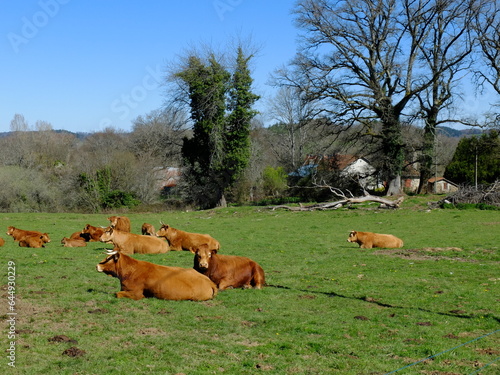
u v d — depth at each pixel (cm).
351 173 5669
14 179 5650
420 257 1961
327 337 931
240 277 1307
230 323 994
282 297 1248
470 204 4172
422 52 5288
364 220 3609
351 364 798
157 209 5834
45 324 942
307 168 6650
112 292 1220
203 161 5725
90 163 6084
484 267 1722
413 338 940
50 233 2853
